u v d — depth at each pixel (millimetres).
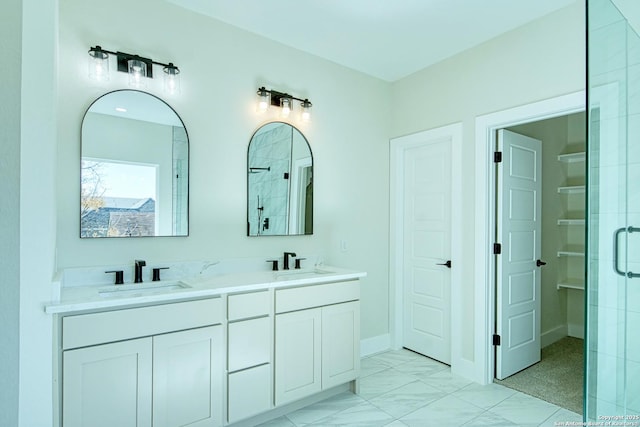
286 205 2826
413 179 3418
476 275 2766
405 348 3488
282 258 2791
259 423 2172
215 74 2473
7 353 1251
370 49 2904
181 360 1819
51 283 1475
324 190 3066
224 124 2512
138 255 2184
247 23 2537
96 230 2053
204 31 2428
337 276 2453
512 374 2861
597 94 1438
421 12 2381
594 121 1434
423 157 3324
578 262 3832
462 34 2654
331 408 2357
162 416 1754
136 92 2178
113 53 2068
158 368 1749
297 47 2875
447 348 3088
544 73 2400
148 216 2215
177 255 2316
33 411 1430
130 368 1673
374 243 3418
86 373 1568
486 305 2721
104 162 2076
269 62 2736
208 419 1896
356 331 2570
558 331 3771
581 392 2566
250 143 2631
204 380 1889
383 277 3486
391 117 3545
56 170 1836
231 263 2516
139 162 2188
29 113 1373
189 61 2365
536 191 3152
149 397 1721
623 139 1550
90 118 2037
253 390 2068
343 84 3189
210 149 2447
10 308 1252
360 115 3312
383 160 3502
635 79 1608
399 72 3330
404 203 3500
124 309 1664
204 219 2422
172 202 2297
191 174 2369
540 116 2441
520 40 2533
